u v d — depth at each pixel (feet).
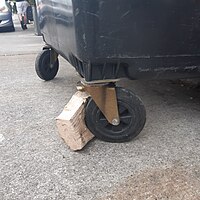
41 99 11.41
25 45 24.68
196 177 6.46
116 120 7.61
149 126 8.81
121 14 6.68
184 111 9.86
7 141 8.29
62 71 15.51
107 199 5.89
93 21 6.62
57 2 8.23
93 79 7.27
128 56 7.04
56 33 9.15
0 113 10.19
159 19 6.91
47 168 6.97
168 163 7.00
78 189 6.23
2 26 35.96
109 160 7.18
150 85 12.53
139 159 7.18
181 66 7.45
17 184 6.44
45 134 8.61
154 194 5.98
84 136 7.63
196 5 7.00
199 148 7.62
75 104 7.73
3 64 17.75
